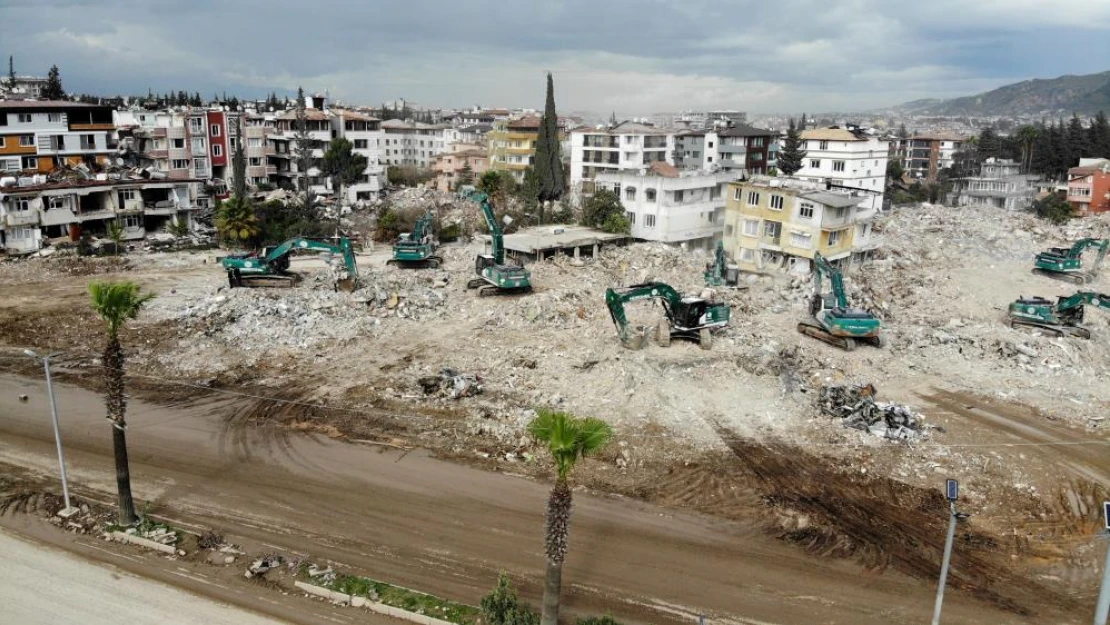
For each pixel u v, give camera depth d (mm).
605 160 126062
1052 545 29266
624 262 72625
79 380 43281
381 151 126250
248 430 37094
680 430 37531
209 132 109875
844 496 32312
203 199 100000
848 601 25562
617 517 30281
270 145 117562
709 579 26484
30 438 35875
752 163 139625
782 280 68875
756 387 42250
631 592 25594
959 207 115812
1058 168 153000
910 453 36031
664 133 126438
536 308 54938
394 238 90312
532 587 25672
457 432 36938
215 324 51094
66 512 29312
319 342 49219
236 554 27016
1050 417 41031
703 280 67312
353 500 30938
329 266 65562
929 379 46188
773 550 28422
